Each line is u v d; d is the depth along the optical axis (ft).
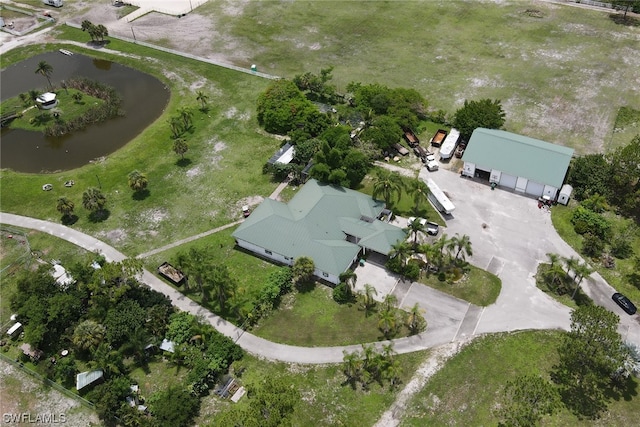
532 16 486.38
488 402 213.05
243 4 533.55
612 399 211.82
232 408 213.46
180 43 471.62
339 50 450.71
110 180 332.19
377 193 290.76
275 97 364.99
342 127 334.44
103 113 388.78
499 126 338.75
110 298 244.22
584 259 268.62
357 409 213.05
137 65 444.14
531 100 381.19
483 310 247.29
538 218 292.61
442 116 363.76
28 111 396.57
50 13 529.86
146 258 280.10
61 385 226.38
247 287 261.85
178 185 325.83
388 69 422.82
